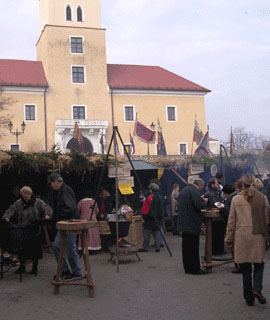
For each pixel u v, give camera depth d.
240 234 5.85
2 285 7.36
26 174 12.18
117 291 6.82
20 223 8.13
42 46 48.41
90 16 48.47
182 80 51.44
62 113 45.75
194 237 8.04
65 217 7.25
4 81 44.25
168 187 16.73
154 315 5.51
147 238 11.12
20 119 44.38
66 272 7.47
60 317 5.50
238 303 5.96
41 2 51.50
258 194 5.98
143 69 52.06
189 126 49.88
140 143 47.62
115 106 47.56
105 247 11.19
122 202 13.10
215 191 9.98
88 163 11.53
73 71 46.78
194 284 7.19
